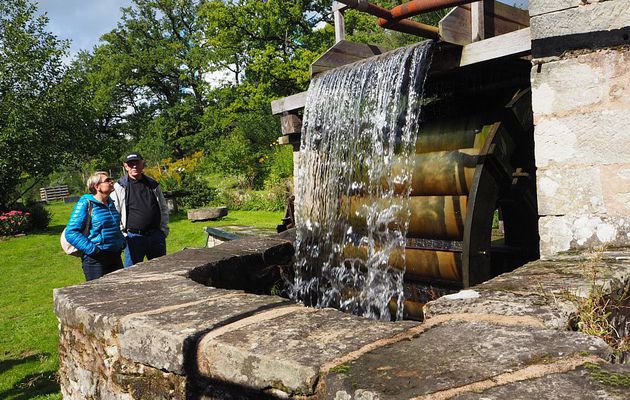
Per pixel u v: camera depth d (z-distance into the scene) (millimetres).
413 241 4602
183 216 20016
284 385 1570
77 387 2635
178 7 41281
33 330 6941
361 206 4914
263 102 30594
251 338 1810
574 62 3127
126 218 5508
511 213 4625
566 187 3195
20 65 19641
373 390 1312
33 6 20641
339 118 4840
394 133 4289
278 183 21609
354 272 5086
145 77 40812
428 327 1736
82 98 22500
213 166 26453
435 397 1238
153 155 39812
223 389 1793
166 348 1968
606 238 3062
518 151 4352
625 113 2977
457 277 4289
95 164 39344
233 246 4484
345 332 1773
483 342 1526
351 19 27656
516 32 3674
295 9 29953
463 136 4297
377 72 4391
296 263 4727
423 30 4164
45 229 19469
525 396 1190
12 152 19406
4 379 5215
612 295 2111
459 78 4672
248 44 31703
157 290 2760
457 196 4250
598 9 2980
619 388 1184
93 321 2371
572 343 1452
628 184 2986
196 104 41375
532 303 1855
